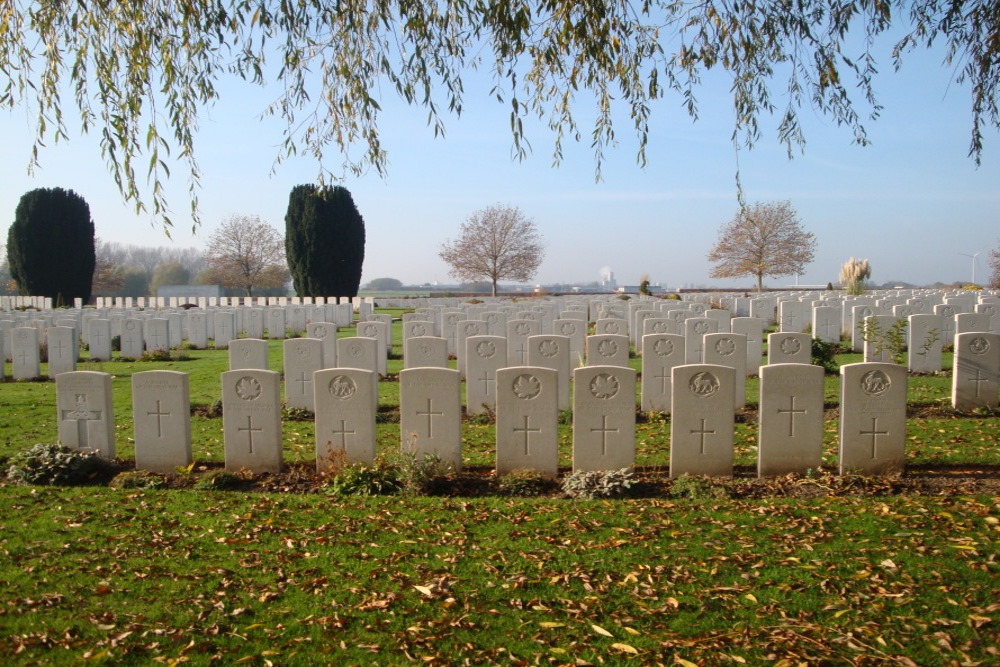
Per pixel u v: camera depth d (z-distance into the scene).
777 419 7.42
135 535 5.82
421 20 6.05
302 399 11.70
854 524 5.79
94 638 4.19
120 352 20.55
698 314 18.20
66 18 5.83
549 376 7.59
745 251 52.66
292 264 44.62
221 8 5.97
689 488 6.93
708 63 6.53
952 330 16.89
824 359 13.78
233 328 23.47
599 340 11.82
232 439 8.04
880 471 7.39
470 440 9.64
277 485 7.64
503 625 4.32
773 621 4.28
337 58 6.43
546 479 7.55
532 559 5.23
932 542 5.31
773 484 7.20
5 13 5.70
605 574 4.95
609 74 6.65
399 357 18.52
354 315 36.50
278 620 4.41
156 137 5.75
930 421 9.86
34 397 13.43
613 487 6.96
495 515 6.25
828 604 4.45
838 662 3.85
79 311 27.83
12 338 15.98
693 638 4.12
